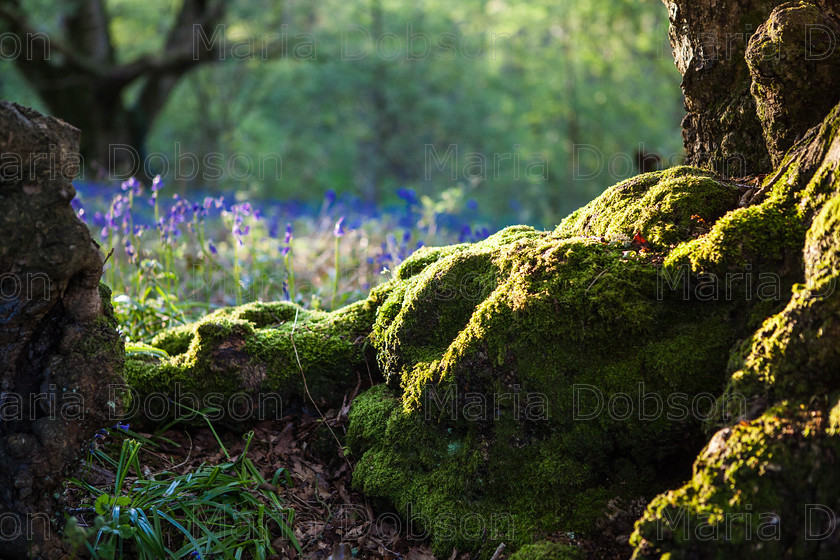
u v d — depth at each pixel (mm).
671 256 2299
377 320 2986
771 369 1946
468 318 2652
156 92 15836
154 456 2891
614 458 2324
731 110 2688
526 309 2379
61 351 2234
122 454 2607
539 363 2365
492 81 23047
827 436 1773
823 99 2318
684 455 2252
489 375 2430
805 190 2156
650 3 16781
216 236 7184
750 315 2156
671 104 19109
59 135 2080
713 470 1868
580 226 2721
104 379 2291
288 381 3041
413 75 23156
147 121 15852
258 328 3275
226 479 2668
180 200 4648
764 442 1822
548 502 2318
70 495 2553
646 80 19266
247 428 3055
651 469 2293
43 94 14406
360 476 2703
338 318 3199
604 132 19422
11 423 2203
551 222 11922
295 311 3355
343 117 25469
